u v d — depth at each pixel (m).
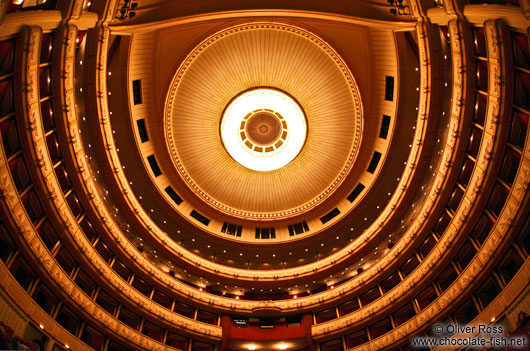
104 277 17.17
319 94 22.50
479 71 13.87
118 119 19.77
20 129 12.56
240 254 24.67
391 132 20.28
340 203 24.38
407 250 18.77
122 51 17.95
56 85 13.84
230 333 20.95
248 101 23.33
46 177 14.02
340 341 20.09
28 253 13.28
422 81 16.77
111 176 18.95
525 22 10.11
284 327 21.44
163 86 20.73
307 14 17.22
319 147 23.95
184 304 21.31
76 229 16.02
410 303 18.11
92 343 16.11
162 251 21.58
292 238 24.27
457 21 13.33
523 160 12.23
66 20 12.81
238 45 20.92
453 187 16.41
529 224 12.48
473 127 14.85
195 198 24.06
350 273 22.62
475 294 14.71
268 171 24.95
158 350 18.03
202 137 23.48
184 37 19.67
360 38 19.23
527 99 12.06
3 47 11.16
